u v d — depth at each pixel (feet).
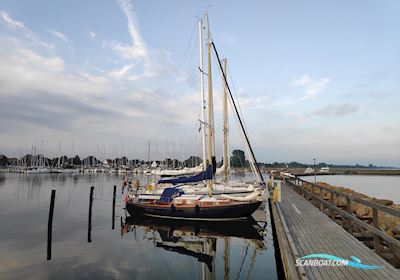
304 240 29.32
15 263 35.45
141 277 31.78
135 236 51.08
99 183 195.72
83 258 37.99
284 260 26.21
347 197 34.63
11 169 389.19
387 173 376.48
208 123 65.46
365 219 41.14
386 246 29.17
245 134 81.46
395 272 20.52
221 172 86.74
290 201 63.46
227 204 56.54
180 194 63.67
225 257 39.27
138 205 64.23
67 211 77.15
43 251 40.65
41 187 157.69
